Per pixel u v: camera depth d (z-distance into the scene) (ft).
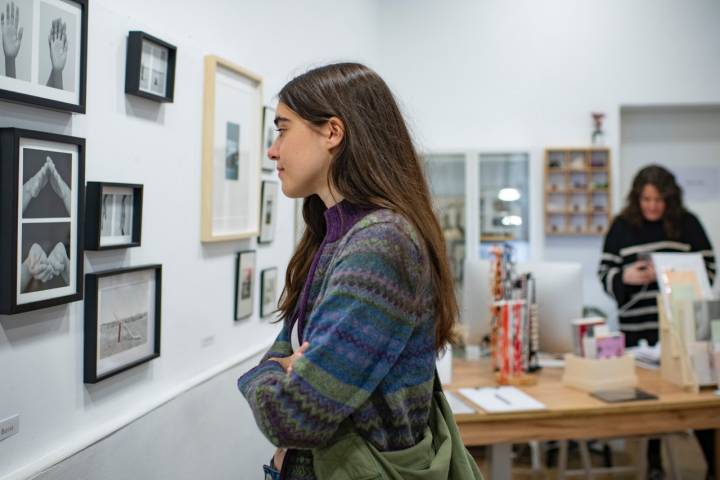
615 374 8.27
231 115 7.24
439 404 3.78
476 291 9.79
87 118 4.72
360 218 3.44
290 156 3.53
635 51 16.06
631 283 10.87
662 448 13.10
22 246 3.99
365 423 3.25
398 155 3.58
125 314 5.24
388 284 3.11
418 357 3.37
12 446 4.06
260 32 8.32
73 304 4.63
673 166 16.99
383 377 3.18
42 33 4.13
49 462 4.30
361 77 3.59
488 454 7.60
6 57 3.85
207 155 6.61
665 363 8.61
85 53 4.50
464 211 16.08
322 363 2.99
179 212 6.20
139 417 5.43
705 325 8.29
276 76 8.96
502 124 16.26
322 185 3.61
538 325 9.39
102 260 4.98
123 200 5.15
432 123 16.40
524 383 8.50
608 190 15.83
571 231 16.02
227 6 7.26
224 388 7.20
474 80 16.33
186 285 6.39
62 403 4.54
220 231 7.04
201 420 6.64
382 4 16.52
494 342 8.80
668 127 16.98
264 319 8.59
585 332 8.46
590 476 10.29
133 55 5.18
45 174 4.18
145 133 5.53
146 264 5.60
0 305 3.89
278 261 9.12
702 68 15.97
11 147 3.86
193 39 6.45
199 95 6.53
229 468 7.32
